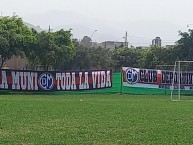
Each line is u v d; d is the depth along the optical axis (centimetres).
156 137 1692
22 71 5053
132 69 5566
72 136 1680
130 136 1712
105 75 5438
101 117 2439
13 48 5753
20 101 3669
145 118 2433
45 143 1502
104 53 10644
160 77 5731
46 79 5150
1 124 2023
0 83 4969
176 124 2156
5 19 5938
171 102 4103
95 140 1603
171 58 8062
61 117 2408
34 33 6362
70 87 5250
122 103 3709
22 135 1680
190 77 5866
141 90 5616
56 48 6228
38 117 2381
